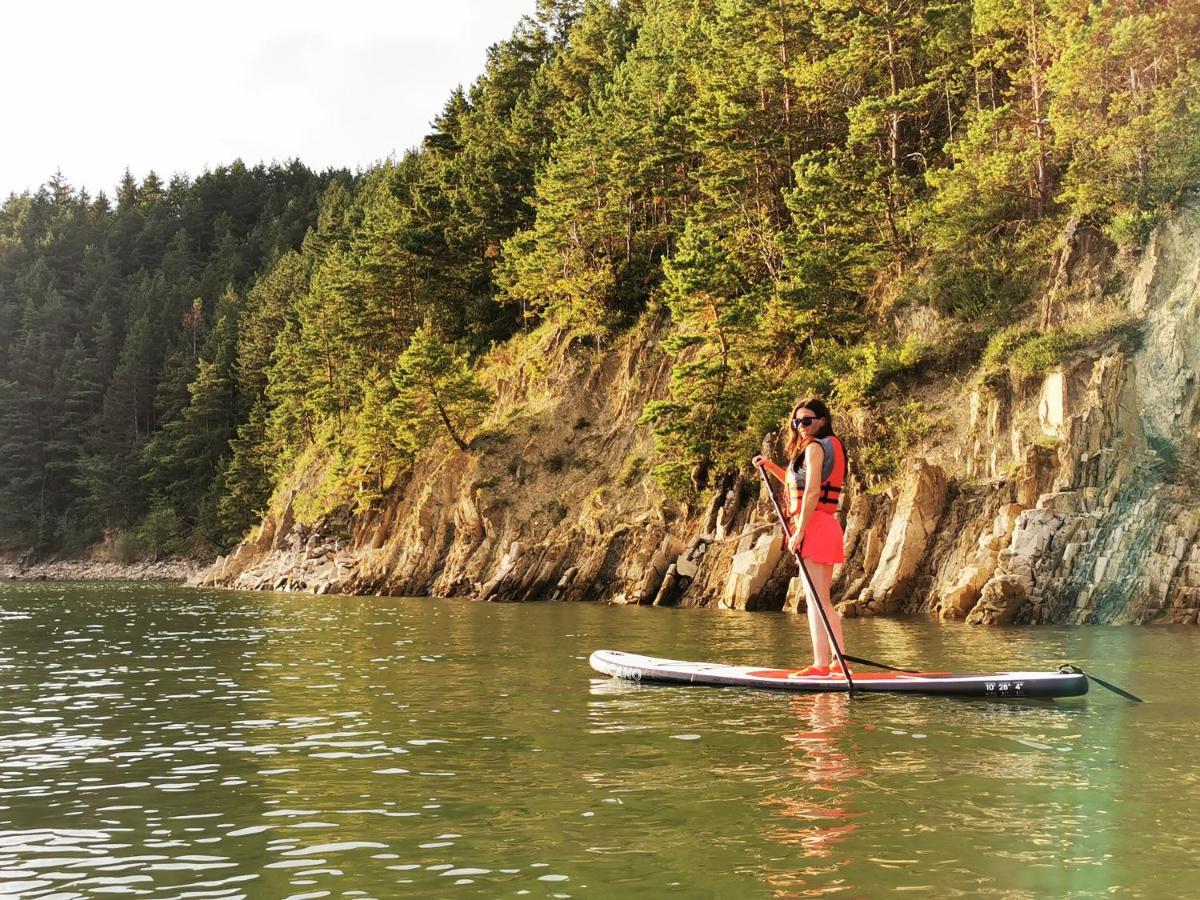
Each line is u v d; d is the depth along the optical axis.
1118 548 23.14
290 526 72.19
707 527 37.50
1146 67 33.22
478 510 48.38
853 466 33.53
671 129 52.94
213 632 20.88
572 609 30.78
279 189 190.62
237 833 5.04
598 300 55.97
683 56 59.59
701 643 16.34
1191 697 9.45
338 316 79.81
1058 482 25.52
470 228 69.62
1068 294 31.19
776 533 30.19
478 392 54.25
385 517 58.16
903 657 13.71
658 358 49.75
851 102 48.19
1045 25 36.56
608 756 6.75
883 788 5.69
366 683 11.35
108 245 164.38
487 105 89.44
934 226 38.66
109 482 111.69
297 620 25.52
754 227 47.03
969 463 29.64
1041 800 5.39
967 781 5.86
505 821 5.12
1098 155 32.84
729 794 5.59
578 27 88.75
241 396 112.00
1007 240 36.09
